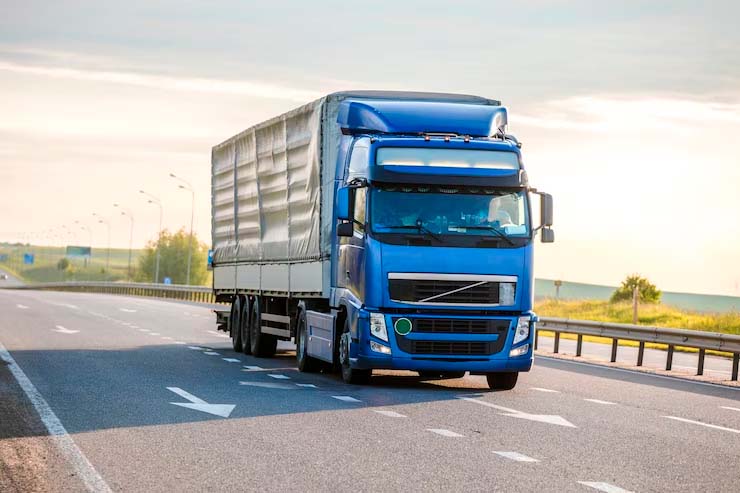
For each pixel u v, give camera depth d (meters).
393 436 11.26
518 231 16.75
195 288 71.62
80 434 11.16
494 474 9.09
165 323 37.56
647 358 27.64
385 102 17.97
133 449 10.23
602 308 49.84
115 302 60.81
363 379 17.33
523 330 16.66
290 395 15.33
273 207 21.94
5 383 16.14
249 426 11.90
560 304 53.72
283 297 21.83
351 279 17.09
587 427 12.38
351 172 17.55
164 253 181.00
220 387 16.28
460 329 16.47
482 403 14.77
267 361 22.41
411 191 16.62
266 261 22.47
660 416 13.77
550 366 22.80
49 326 33.00
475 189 16.75
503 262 16.61
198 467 9.30
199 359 22.17
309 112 19.45
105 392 15.12
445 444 10.75
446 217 16.59
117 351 23.53
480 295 16.55
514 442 11.00
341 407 13.91
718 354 30.55
